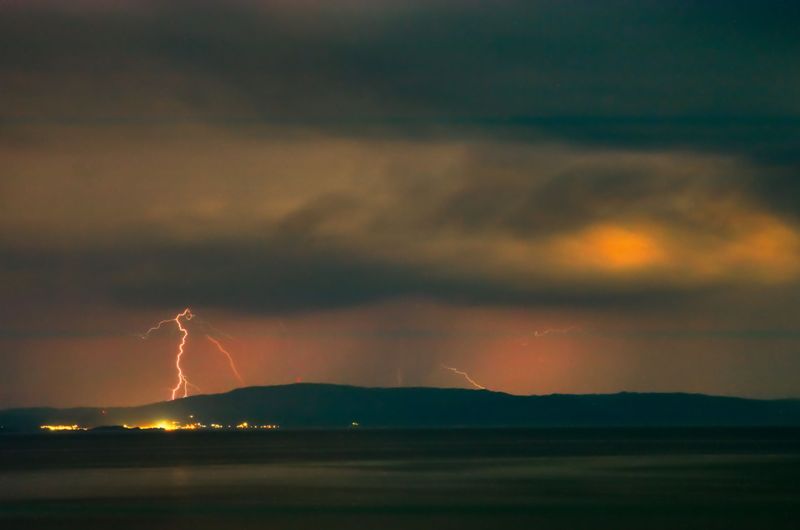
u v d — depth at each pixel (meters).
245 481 86.00
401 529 52.25
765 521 54.97
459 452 148.88
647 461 115.62
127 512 60.81
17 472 102.00
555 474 92.81
